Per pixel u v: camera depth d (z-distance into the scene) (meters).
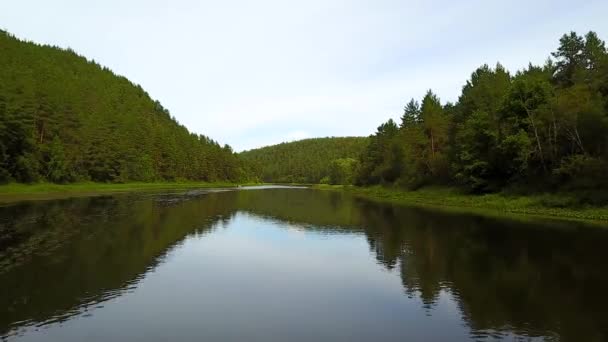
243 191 106.81
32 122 77.56
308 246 25.98
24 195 61.03
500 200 51.31
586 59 59.62
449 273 19.23
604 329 12.62
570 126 45.69
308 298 15.73
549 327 12.84
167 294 15.95
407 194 78.00
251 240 27.81
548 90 51.75
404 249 24.91
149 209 45.75
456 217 40.75
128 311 14.02
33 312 13.76
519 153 48.72
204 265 20.64
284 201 66.81
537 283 17.47
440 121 80.88
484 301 15.29
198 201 61.03
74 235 27.42
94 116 101.25
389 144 104.75
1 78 77.25
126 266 19.95
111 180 102.50
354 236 29.81
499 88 62.81
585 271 19.25
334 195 90.81
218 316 13.71
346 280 18.22
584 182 42.06
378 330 12.65
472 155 59.38
